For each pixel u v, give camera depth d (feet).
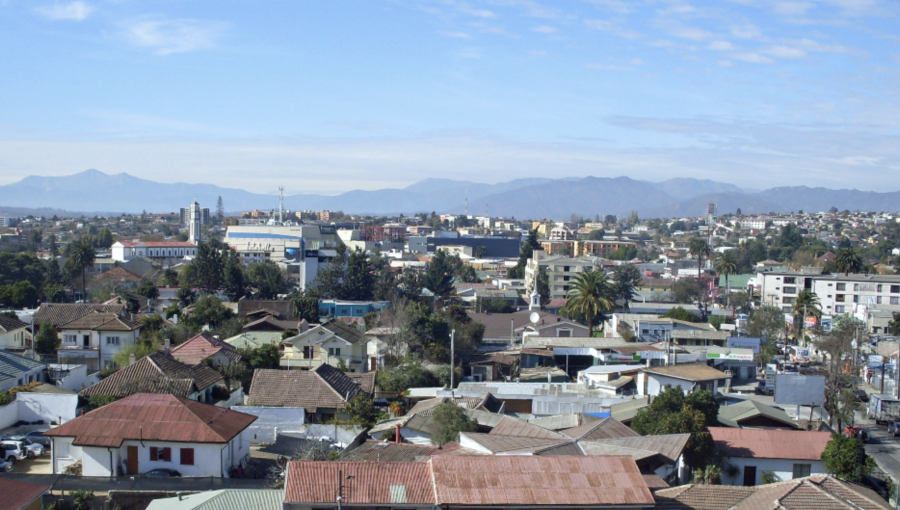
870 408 223.30
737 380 246.27
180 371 176.86
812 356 296.71
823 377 183.11
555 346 268.41
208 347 213.66
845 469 136.36
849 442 139.64
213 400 178.50
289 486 94.38
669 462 124.57
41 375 192.85
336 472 97.04
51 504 111.24
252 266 467.93
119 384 166.50
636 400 179.42
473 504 91.71
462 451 122.21
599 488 96.07
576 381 228.02
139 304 343.87
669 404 151.12
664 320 310.24
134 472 127.54
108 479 121.60
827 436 146.92
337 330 250.16
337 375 184.34
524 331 307.37
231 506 102.12
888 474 161.58
